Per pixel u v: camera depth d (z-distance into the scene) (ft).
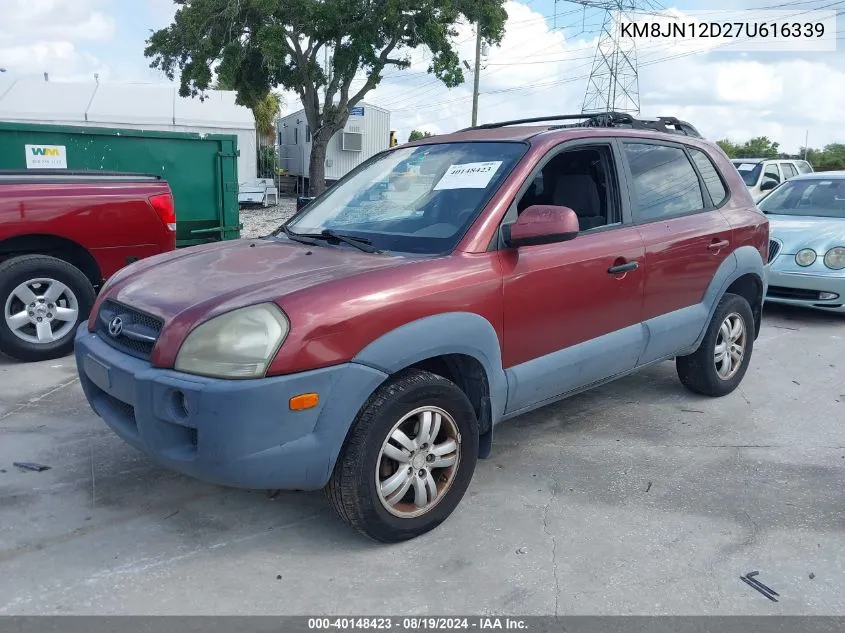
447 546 10.78
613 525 11.46
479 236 11.49
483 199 11.96
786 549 10.82
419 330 10.30
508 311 11.64
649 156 15.14
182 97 87.04
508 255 11.71
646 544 10.91
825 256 25.39
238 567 10.19
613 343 13.67
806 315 27.78
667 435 15.25
